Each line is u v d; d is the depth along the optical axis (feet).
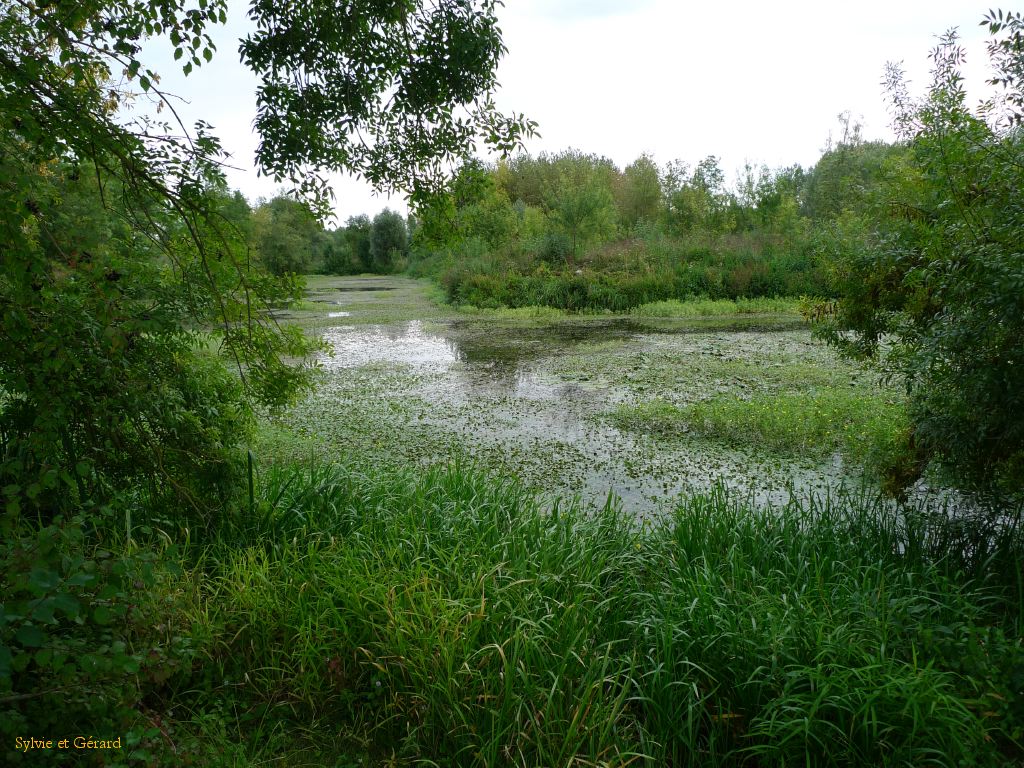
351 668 10.33
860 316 14.99
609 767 8.23
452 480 16.40
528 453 23.58
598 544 13.51
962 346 11.19
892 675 8.98
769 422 25.75
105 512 7.63
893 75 14.10
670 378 36.88
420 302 90.94
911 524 14.15
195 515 13.24
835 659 9.46
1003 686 8.71
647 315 70.23
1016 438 11.75
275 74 12.50
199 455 12.69
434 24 12.80
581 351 47.42
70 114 8.60
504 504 15.40
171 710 9.33
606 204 95.50
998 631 9.53
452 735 9.09
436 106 13.80
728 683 9.75
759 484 20.34
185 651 8.62
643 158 133.08
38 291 8.34
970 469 13.16
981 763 8.14
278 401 12.92
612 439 25.40
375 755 9.32
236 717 9.69
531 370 40.29
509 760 8.67
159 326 9.61
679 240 91.97
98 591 7.07
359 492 15.30
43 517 11.87
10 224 7.20
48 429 9.70
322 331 60.44
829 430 24.59
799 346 47.80
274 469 16.11
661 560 13.32
